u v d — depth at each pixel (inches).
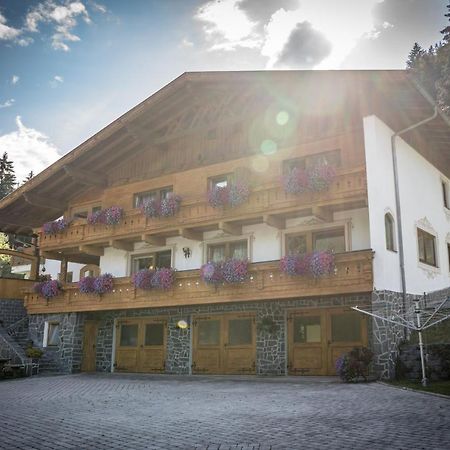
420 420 305.1
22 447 261.1
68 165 886.4
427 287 712.4
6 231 1079.0
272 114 768.9
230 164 794.2
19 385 622.8
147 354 828.0
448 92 1402.6
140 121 848.3
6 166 2751.0
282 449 240.4
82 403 428.8
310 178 658.8
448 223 847.1
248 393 470.0
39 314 919.7
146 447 252.2
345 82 643.5
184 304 742.5
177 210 789.9
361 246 674.2
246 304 741.3
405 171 713.0
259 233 762.8
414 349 557.9
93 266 1145.4
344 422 303.4
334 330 666.2
